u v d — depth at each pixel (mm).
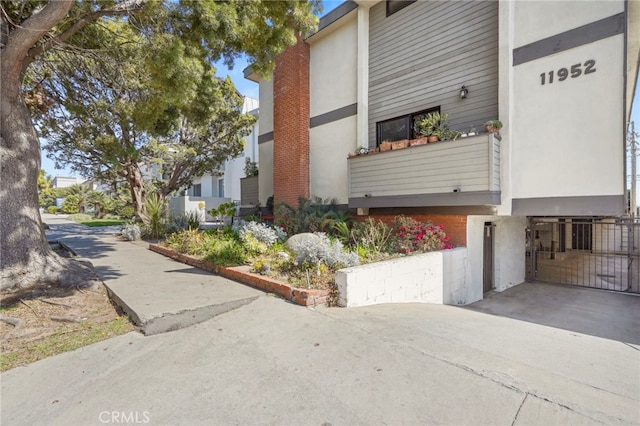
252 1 5629
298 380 2621
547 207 5934
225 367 2844
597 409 2176
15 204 5082
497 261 8023
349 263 5301
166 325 3689
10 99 5156
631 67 9492
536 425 2027
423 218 7773
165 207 14820
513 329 4062
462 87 7223
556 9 5820
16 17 5922
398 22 8547
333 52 10055
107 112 9320
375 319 3953
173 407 2330
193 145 16328
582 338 3861
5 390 2576
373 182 7938
